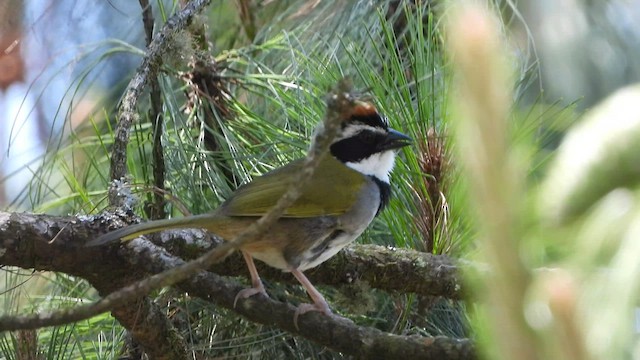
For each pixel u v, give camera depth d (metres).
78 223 6.59
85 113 10.00
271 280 7.71
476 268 2.72
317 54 8.31
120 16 10.30
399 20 9.09
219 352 7.16
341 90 4.25
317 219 7.23
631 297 2.04
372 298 7.24
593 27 10.23
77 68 10.15
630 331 2.05
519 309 2.04
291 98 7.65
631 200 2.11
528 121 7.00
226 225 6.82
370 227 8.18
